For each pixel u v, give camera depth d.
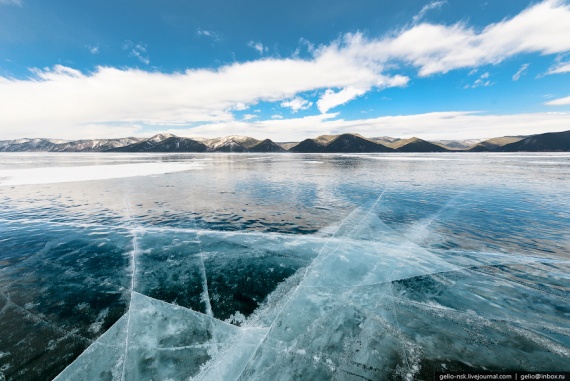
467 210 14.98
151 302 6.25
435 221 12.88
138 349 4.81
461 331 5.19
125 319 5.64
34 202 16.64
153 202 16.89
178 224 12.28
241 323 5.54
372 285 6.92
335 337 5.08
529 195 19.27
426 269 7.83
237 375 4.27
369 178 29.52
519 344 4.86
